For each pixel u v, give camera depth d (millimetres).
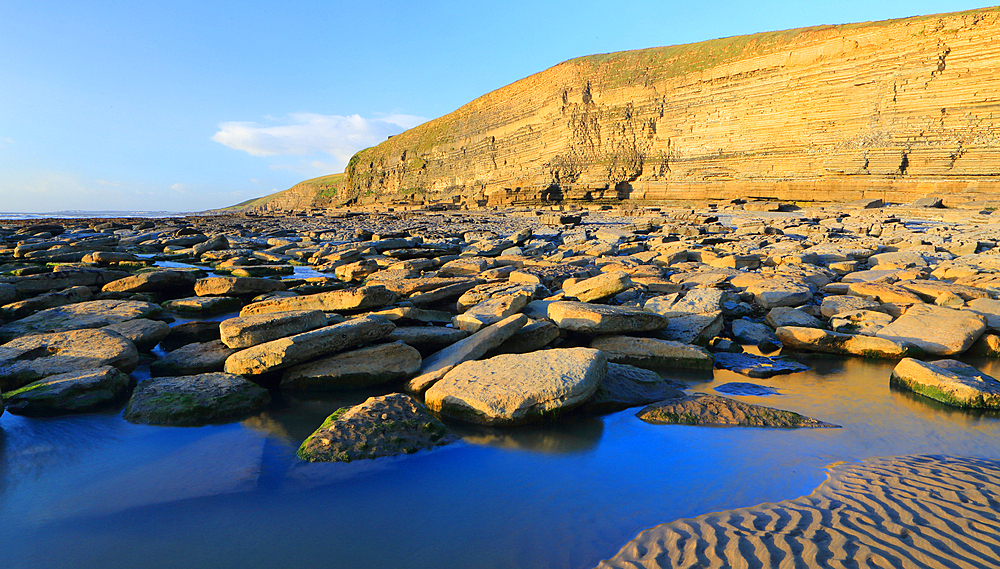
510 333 6406
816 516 3119
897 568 2572
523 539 3064
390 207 90438
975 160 41188
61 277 10625
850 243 16875
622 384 5684
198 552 2943
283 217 65875
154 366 6109
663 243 18234
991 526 2912
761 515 3178
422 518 3283
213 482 3693
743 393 5711
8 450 4184
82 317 7910
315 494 3549
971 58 41969
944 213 30906
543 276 10898
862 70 47688
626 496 3539
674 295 9094
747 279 10453
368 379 5797
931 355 6871
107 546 2996
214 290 10281
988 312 7863
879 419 4918
